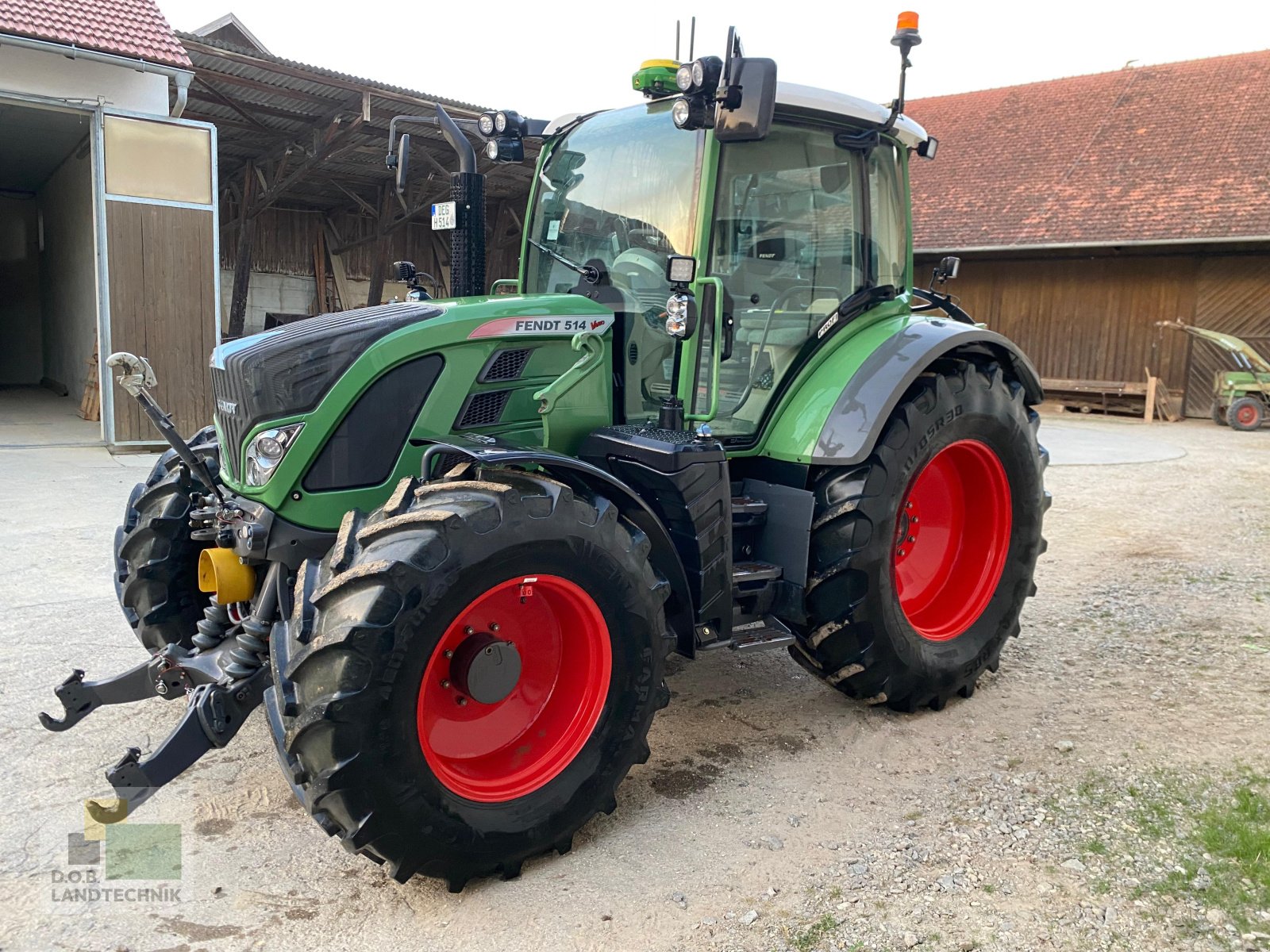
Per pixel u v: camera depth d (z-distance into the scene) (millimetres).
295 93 11633
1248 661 4086
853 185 3688
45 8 9344
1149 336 15805
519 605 2654
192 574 3467
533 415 3076
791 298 3539
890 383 3318
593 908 2400
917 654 3465
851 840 2709
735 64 2740
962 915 2350
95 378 11781
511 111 3766
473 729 2611
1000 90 19984
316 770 2246
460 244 3844
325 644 2213
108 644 4078
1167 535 6625
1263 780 2994
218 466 3428
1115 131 17438
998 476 3785
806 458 3311
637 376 3320
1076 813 2824
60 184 14648
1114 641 4391
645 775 3125
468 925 2328
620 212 3408
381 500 2828
